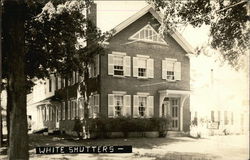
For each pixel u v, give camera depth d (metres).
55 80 39.75
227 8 14.33
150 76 28.94
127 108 27.67
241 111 27.27
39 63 21.42
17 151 13.02
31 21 19.52
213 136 27.61
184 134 28.23
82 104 29.39
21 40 13.56
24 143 13.17
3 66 17.28
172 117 29.80
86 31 23.31
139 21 28.80
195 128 29.64
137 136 27.09
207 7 14.92
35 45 20.89
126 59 27.92
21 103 13.32
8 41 13.66
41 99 46.12
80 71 23.56
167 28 15.49
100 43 24.33
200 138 25.70
